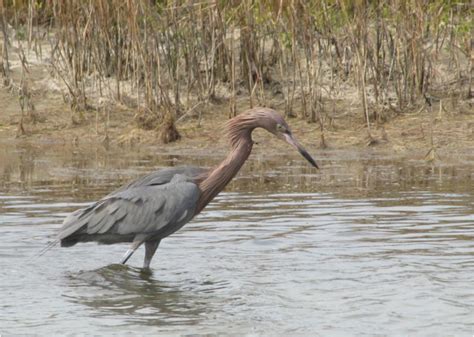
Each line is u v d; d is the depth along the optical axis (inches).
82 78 784.3
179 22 775.1
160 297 362.9
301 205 512.4
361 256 411.8
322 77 797.2
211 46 791.7
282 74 778.8
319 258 410.6
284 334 316.8
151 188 402.0
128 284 382.3
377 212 492.7
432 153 652.7
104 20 768.9
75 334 318.3
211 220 483.5
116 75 814.5
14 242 439.8
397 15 756.0
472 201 515.5
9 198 531.8
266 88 814.5
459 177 587.2
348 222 471.8
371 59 753.6
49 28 830.5
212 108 785.6
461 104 768.9
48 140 736.3
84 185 566.9
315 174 606.2
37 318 336.8
